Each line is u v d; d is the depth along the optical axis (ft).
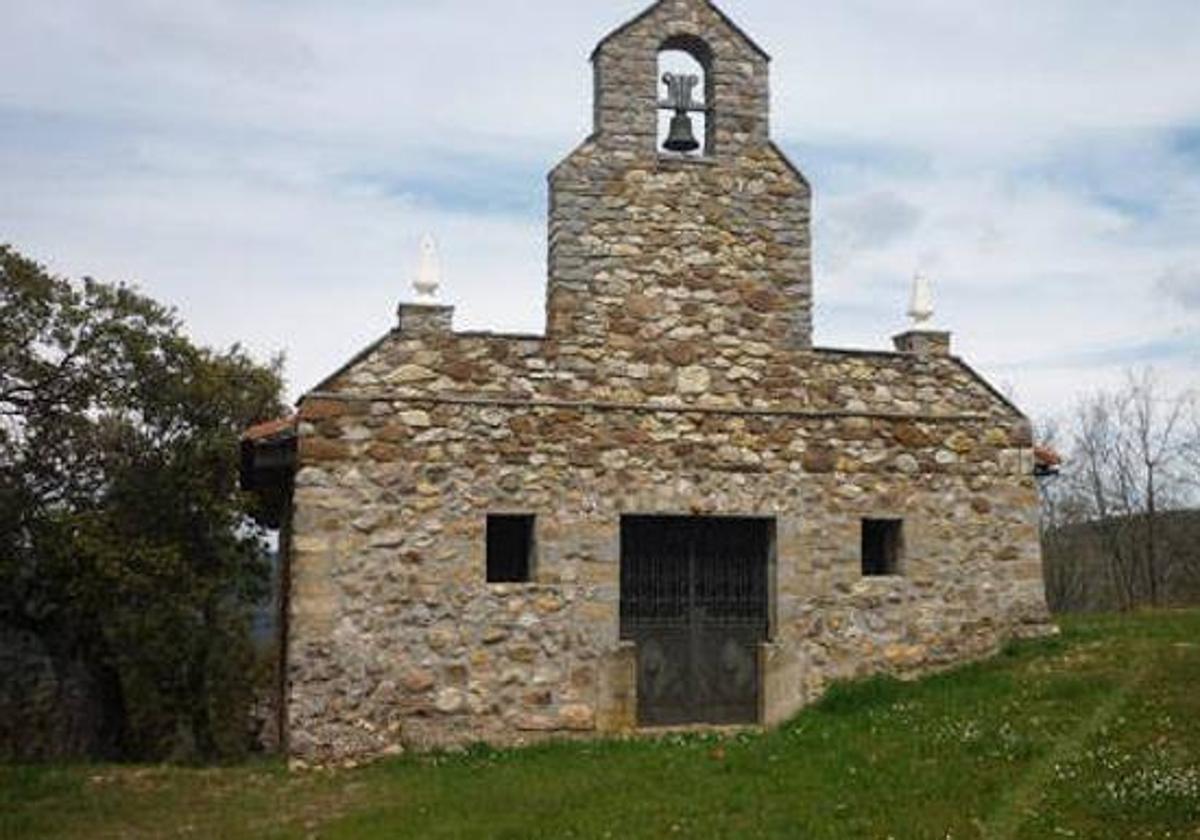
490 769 45.14
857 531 55.72
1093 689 48.24
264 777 46.98
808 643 54.39
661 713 53.11
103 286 79.51
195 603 78.38
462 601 50.75
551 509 52.16
